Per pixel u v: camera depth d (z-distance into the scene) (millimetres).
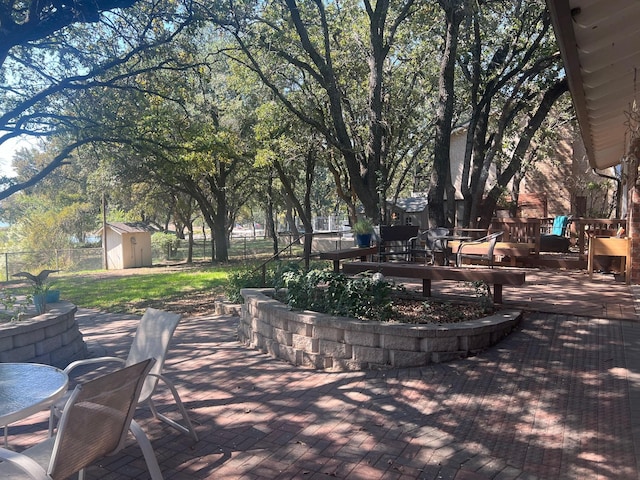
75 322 5973
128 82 12898
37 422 3824
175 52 12773
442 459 2924
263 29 13250
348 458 2994
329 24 15875
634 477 2609
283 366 5047
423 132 19594
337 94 12836
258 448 3193
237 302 8852
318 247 27250
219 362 5312
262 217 70125
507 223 10844
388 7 13227
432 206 10773
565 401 3621
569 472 2699
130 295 12445
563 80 11703
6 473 2428
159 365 3496
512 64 13281
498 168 17484
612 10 3133
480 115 13195
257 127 18078
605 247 8227
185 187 24625
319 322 4867
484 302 5688
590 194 20062
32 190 29531
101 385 2201
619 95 5516
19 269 20750
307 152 19266
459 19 10398
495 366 4379
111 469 2986
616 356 4426
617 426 3184
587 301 6484
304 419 3619
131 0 9156
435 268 5984
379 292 5199
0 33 8742
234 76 18016
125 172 21141
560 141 20328
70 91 12266
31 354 5090
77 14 8773
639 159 7176
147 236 23953
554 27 3330
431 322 5066
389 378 4328
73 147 12594
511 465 2809
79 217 29172
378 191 13102
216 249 24109
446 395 3875
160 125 14250
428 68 16500
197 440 3338
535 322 5527
